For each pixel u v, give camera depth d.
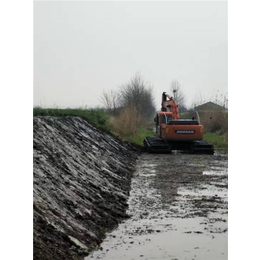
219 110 39.91
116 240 9.38
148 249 8.81
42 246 7.76
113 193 13.68
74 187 11.90
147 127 48.34
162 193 14.45
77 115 25.98
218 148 30.78
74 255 8.09
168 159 24.08
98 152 19.30
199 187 15.51
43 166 11.66
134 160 23.42
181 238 9.53
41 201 9.40
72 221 9.51
